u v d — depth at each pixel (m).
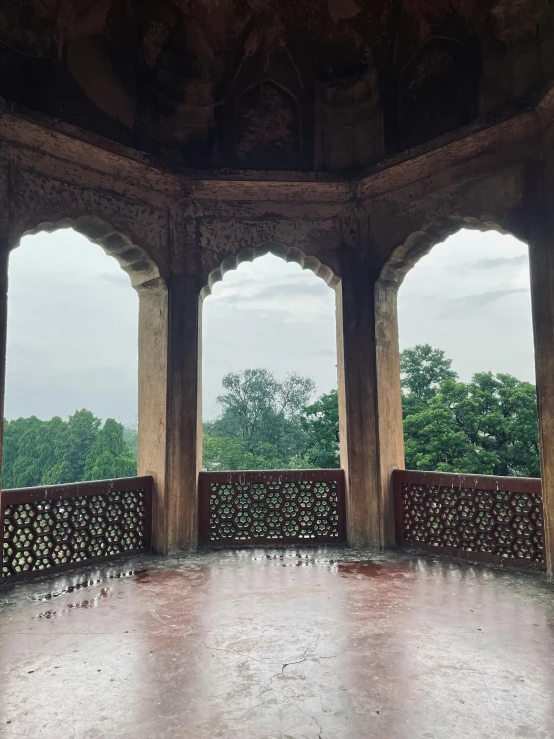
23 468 19.36
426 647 2.77
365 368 5.07
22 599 3.57
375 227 5.10
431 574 4.08
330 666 2.57
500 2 4.31
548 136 4.07
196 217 5.09
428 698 2.27
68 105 4.34
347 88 5.23
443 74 4.75
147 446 4.95
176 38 4.98
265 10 5.00
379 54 5.00
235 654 2.71
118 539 4.61
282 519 5.05
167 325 4.89
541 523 4.08
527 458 11.44
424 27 4.82
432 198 4.72
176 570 4.23
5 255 3.95
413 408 13.00
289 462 17.64
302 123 5.19
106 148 4.45
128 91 4.76
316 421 14.22
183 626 3.08
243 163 5.14
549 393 4.02
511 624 3.07
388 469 4.99
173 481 4.80
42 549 4.11
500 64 4.42
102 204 4.55
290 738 2.00
